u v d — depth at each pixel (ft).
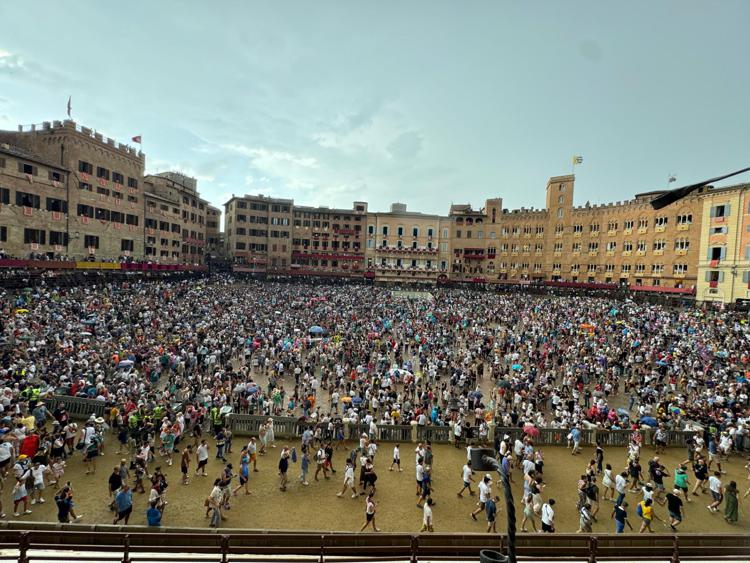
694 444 72.18
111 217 219.00
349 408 85.40
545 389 98.53
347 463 59.93
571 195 311.27
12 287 143.23
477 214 353.51
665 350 132.46
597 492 60.64
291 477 64.39
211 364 108.06
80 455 66.59
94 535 35.47
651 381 105.91
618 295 243.81
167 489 58.34
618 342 143.02
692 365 114.83
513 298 248.52
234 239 328.08
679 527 54.54
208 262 332.19
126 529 37.99
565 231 312.29
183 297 186.29
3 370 80.23
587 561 37.29
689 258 241.35
